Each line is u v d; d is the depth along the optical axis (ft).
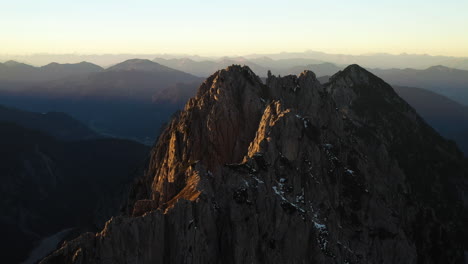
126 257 242.99
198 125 393.70
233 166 303.68
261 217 284.41
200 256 258.78
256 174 305.32
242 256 265.13
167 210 264.11
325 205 330.95
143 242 248.93
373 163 508.12
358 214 363.35
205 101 407.44
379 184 437.17
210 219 270.67
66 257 242.58
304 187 328.90
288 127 342.64
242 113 397.39
